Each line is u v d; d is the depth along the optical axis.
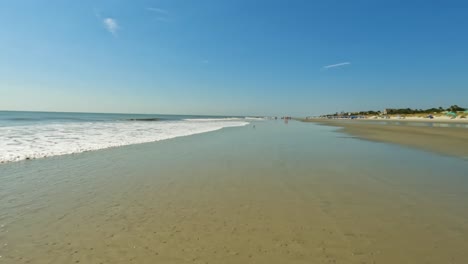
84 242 3.77
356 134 24.78
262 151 12.79
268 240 3.86
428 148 14.29
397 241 3.82
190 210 5.01
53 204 5.25
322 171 8.49
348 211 5.00
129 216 4.70
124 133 21.56
